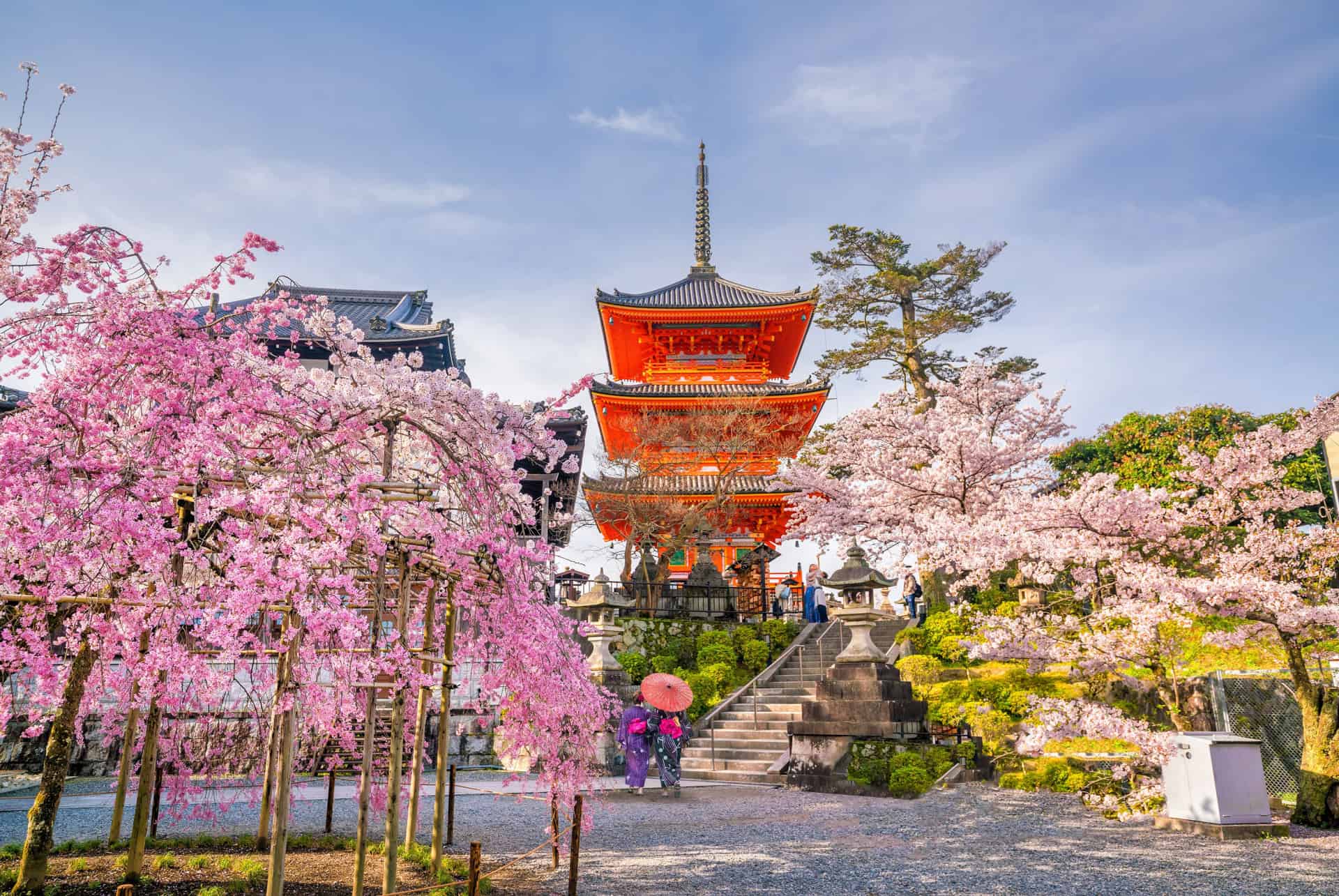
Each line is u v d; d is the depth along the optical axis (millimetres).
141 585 5605
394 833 6441
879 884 7199
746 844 8992
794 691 18688
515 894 6742
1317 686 9594
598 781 13891
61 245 5340
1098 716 9523
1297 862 7547
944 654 18203
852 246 33062
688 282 40812
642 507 27250
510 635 6363
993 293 32906
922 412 28016
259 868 6953
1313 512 22484
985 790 12383
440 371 6953
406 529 6996
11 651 4746
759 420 30484
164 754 8211
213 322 6082
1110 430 31172
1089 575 11047
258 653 6176
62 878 6582
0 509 4578
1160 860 7801
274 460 5770
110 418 5922
